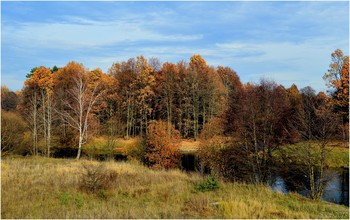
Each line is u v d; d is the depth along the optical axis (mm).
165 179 19250
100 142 49969
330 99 42312
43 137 42812
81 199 13758
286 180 24797
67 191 15234
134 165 27281
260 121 26781
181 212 12352
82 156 42438
